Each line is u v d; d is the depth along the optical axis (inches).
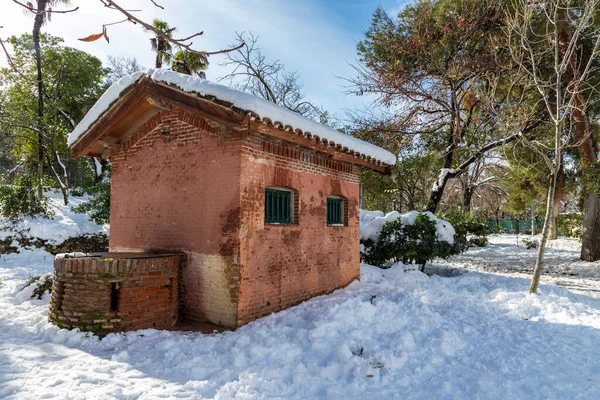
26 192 592.7
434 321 240.7
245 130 229.6
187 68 775.1
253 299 237.1
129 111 263.1
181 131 259.6
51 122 796.0
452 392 158.7
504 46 503.2
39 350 186.5
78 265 211.6
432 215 458.0
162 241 264.2
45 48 857.5
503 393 157.5
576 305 302.5
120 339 201.5
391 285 362.3
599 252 599.2
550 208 338.3
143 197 278.2
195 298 245.0
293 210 282.7
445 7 585.3
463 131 624.1
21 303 275.4
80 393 143.1
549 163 349.4
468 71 573.0
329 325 214.8
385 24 637.3
